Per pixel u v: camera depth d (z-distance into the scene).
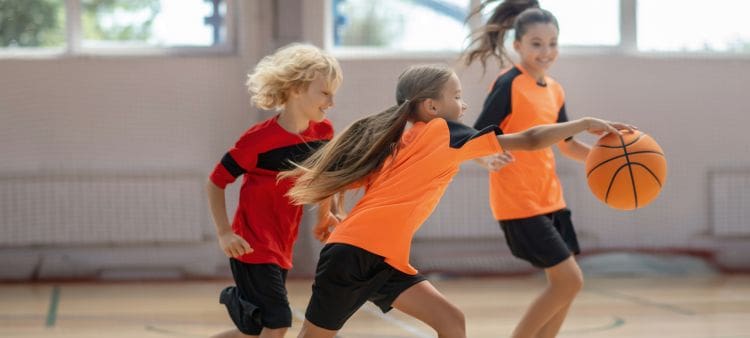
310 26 11.73
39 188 11.53
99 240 11.66
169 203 11.75
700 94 12.22
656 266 11.84
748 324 7.70
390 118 4.32
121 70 11.69
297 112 4.80
